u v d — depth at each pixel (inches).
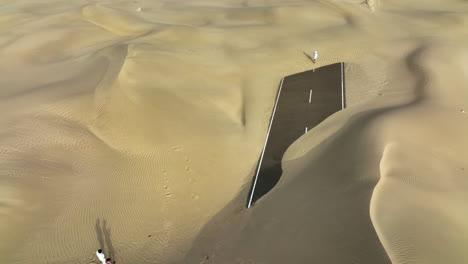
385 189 456.4
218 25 1226.6
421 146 597.3
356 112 733.3
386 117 664.4
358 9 1315.2
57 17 1299.2
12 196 469.1
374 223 394.3
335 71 923.4
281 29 1167.6
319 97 808.3
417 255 357.1
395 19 1246.9
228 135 668.1
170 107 692.1
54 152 558.9
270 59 978.1
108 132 609.0
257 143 665.6
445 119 677.3
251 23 1242.6
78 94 672.4
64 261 422.3
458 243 386.3
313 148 633.0
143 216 495.8
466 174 547.2
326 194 486.9
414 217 414.0
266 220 479.2
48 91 711.7
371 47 1037.8
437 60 925.2
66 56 1011.3
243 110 765.3
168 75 814.5
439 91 796.6
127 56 826.2
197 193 545.0
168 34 1095.6
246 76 891.4
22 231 438.6
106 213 486.3
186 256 445.4
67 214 472.4
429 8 1416.1
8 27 1258.0
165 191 537.6
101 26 1236.5
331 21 1235.9
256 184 569.0
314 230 424.2
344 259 368.5
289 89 849.5
